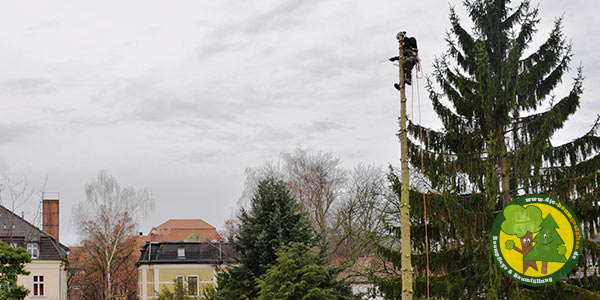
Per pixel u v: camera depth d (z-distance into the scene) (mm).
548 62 18828
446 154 19094
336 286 26531
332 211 43250
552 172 18484
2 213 50969
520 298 17625
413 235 19531
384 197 39438
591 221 17625
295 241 27375
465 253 18688
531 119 18984
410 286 12641
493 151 18078
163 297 40406
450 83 19766
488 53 20016
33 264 50219
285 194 28781
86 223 62844
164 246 62219
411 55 12711
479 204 18875
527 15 19516
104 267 65062
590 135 17703
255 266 28000
